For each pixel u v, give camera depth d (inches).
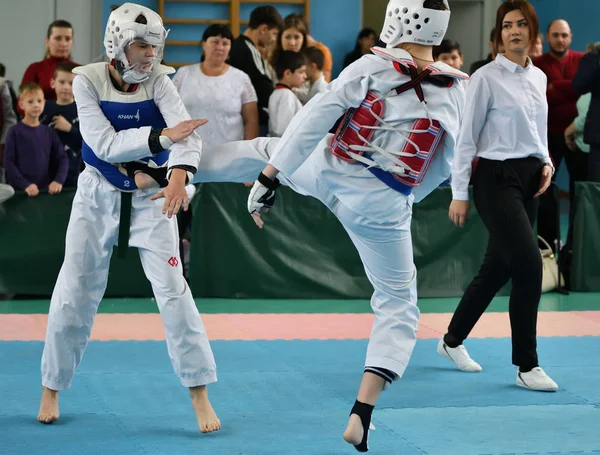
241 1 593.9
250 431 179.9
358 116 151.9
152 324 281.1
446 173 159.0
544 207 357.4
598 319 303.4
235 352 248.7
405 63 149.6
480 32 657.0
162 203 174.9
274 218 328.8
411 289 161.8
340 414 192.9
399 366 157.5
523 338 214.8
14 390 204.8
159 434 176.7
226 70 325.1
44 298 320.8
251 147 167.3
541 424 187.9
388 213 154.3
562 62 428.1
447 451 169.6
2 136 362.0
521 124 213.3
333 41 603.5
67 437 173.5
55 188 316.2
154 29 165.2
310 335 272.5
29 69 358.9
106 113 169.9
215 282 327.9
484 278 228.7
